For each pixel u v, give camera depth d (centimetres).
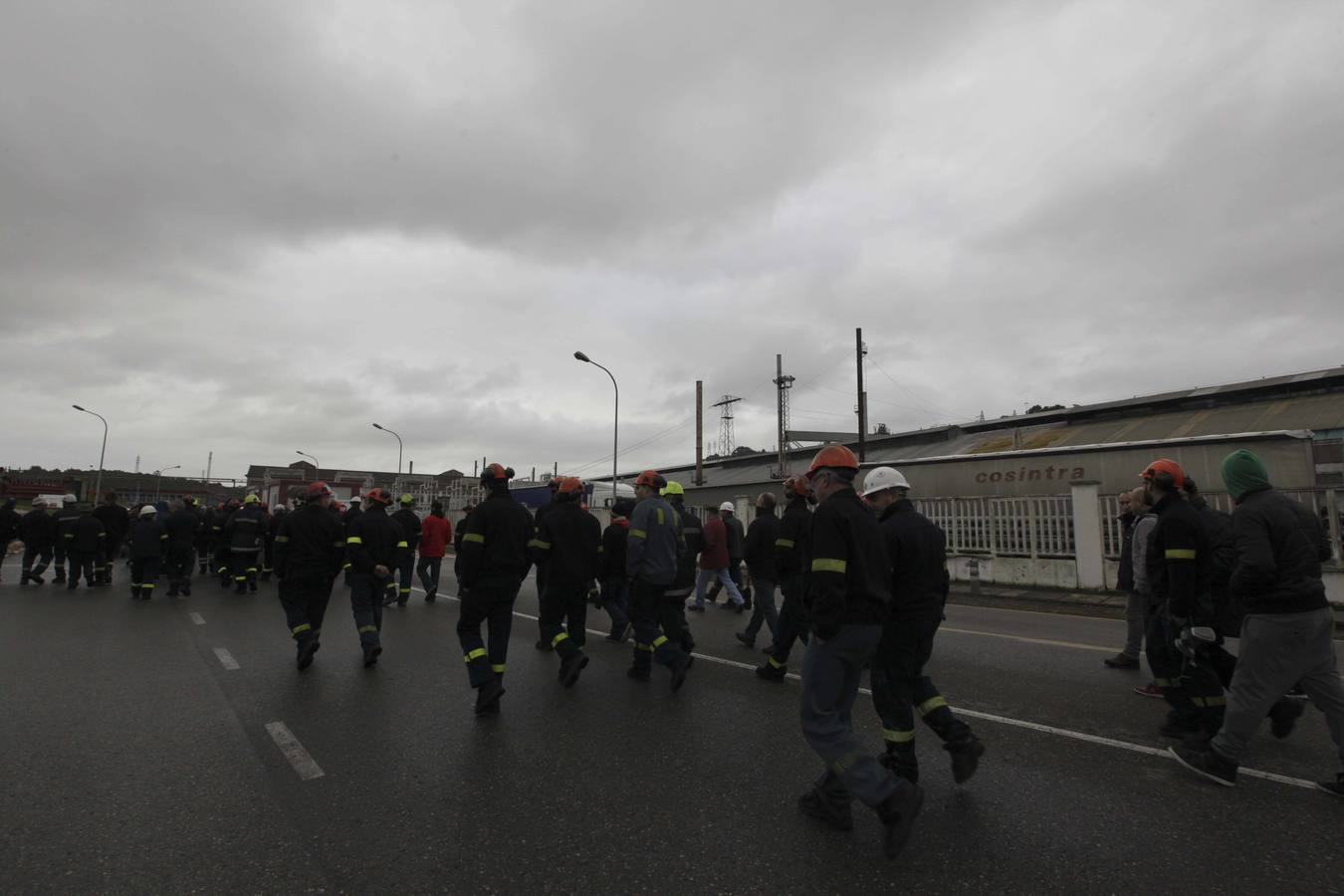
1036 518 1358
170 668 642
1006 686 593
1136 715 509
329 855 301
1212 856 300
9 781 380
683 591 582
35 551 1347
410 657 697
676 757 420
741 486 2822
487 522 521
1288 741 453
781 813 341
